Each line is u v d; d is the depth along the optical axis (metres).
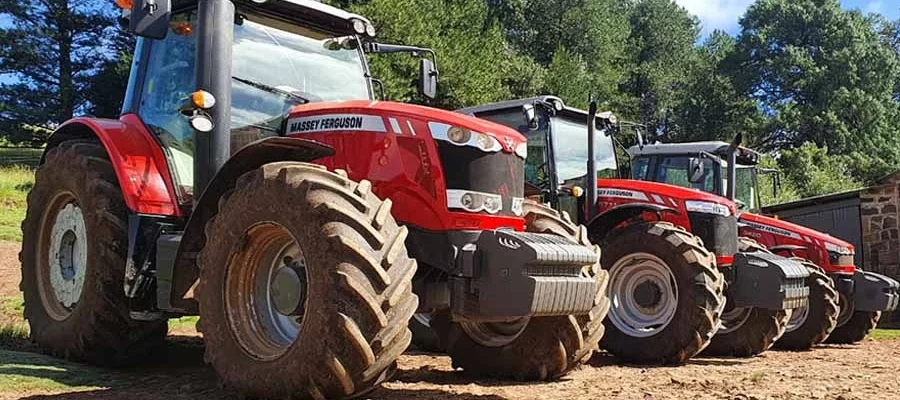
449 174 4.09
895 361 6.90
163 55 5.16
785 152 37.97
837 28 48.62
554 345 4.50
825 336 8.40
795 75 48.66
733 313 7.46
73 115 32.44
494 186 4.16
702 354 7.48
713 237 6.96
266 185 3.71
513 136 4.33
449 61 23.27
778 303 6.60
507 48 37.09
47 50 32.41
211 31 4.38
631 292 6.56
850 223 14.36
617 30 44.94
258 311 3.86
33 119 31.36
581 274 4.04
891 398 4.48
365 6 20.39
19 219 14.17
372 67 19.19
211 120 4.32
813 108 46.25
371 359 3.35
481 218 4.08
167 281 4.34
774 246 9.17
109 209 4.80
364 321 3.33
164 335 5.09
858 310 9.27
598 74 40.84
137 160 4.79
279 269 3.75
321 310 3.38
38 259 5.41
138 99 5.19
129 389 4.17
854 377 5.49
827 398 4.42
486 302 3.82
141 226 4.62
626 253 6.52
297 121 4.58
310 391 3.43
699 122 47.69
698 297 6.15
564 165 7.65
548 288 3.73
